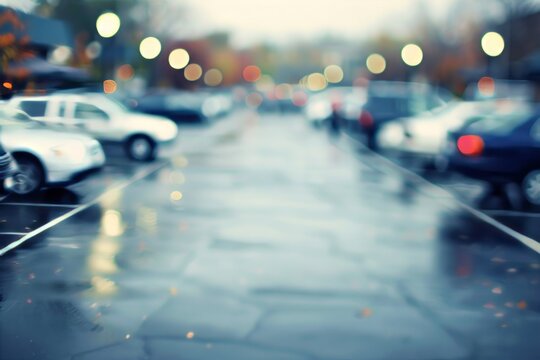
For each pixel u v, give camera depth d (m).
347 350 6.06
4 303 7.10
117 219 11.67
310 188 15.99
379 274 8.51
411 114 26.47
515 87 34.56
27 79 14.45
